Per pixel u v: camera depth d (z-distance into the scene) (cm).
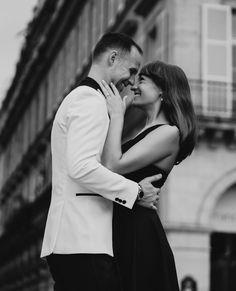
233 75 2331
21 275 4278
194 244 2219
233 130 2252
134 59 524
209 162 2277
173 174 2256
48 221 501
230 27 2344
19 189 5278
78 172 480
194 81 2295
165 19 2388
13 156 5819
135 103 529
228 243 2381
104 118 495
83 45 3575
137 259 495
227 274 2388
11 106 5725
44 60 4462
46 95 4522
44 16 4250
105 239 489
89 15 3478
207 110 2280
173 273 505
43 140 4238
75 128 486
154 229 504
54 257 496
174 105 520
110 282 486
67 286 495
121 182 488
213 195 2264
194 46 2325
